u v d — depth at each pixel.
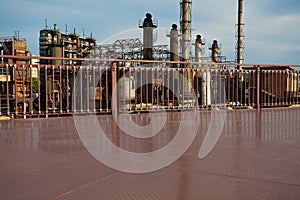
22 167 2.52
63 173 2.35
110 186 2.05
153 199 1.81
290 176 2.25
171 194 1.90
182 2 23.53
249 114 7.08
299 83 9.44
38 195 1.87
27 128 4.90
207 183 2.11
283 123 5.43
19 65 6.27
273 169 2.45
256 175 2.28
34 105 15.32
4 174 2.32
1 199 1.80
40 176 2.27
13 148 3.29
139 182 2.14
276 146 3.38
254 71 8.61
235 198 1.82
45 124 5.41
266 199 1.80
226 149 3.24
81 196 1.86
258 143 3.57
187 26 23.39
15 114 6.28
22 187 2.02
